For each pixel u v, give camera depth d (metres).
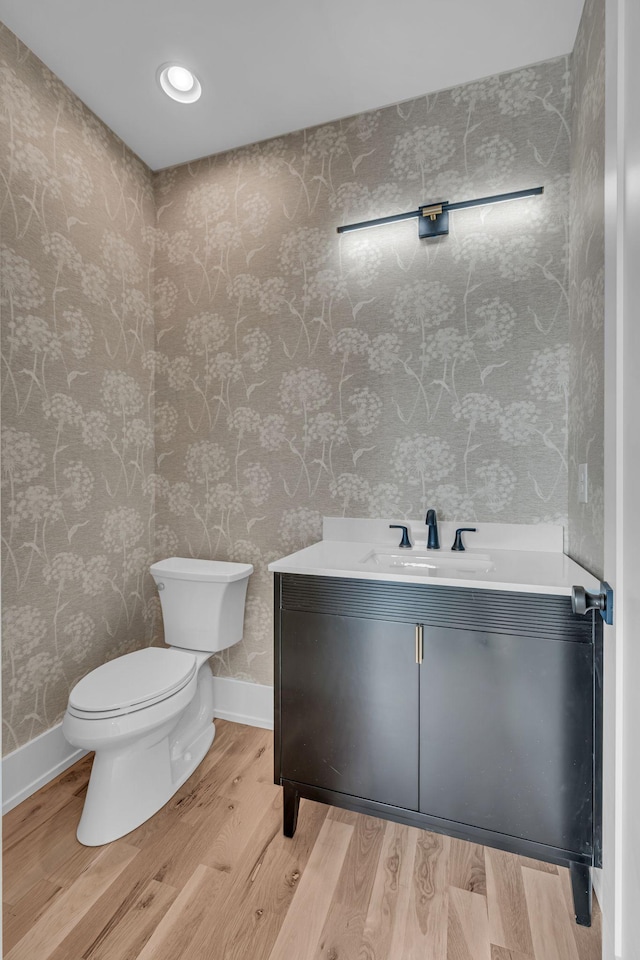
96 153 1.99
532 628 1.24
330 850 1.44
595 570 1.36
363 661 1.40
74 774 1.80
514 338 1.77
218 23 1.58
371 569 1.44
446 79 1.80
